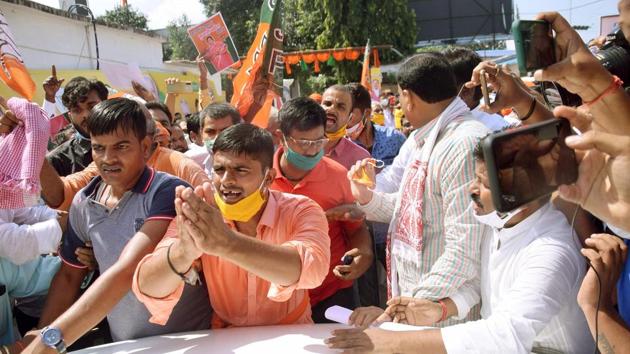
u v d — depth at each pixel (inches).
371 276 117.2
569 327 64.1
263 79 134.2
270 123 133.6
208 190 57.6
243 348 62.1
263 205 72.8
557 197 69.9
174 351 62.6
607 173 41.9
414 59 86.6
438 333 58.7
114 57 438.6
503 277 66.7
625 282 58.6
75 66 388.2
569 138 41.4
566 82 45.2
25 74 105.0
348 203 103.8
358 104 148.0
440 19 738.2
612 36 66.3
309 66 648.4
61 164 124.2
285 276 60.2
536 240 63.2
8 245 82.7
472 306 77.2
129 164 74.5
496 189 40.9
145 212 74.6
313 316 98.9
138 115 75.3
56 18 362.9
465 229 75.1
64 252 82.7
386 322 68.1
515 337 56.7
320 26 665.0
